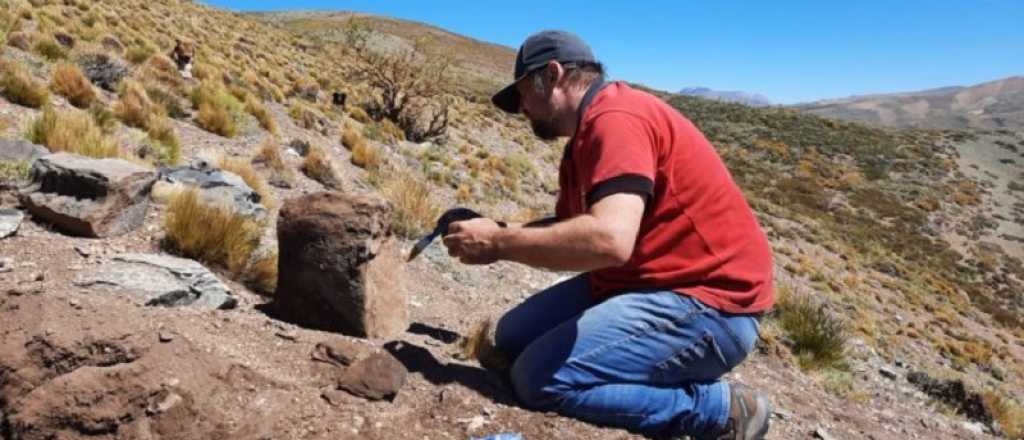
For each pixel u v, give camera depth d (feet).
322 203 10.59
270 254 13.93
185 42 44.29
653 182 7.58
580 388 8.59
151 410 7.05
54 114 18.28
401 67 66.95
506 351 10.41
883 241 125.90
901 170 182.09
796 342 21.83
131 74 34.09
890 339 50.72
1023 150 208.85
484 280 19.67
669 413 8.57
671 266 8.34
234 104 36.45
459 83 195.21
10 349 7.22
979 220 151.53
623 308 8.45
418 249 8.95
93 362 7.38
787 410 14.49
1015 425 22.00
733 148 191.83
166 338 7.85
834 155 190.70
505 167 60.49
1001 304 107.65
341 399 8.13
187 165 21.44
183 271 10.76
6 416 6.85
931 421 18.75
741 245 8.39
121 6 65.36
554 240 7.39
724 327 8.36
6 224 11.50
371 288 10.55
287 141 34.50
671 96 267.18
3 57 25.61
